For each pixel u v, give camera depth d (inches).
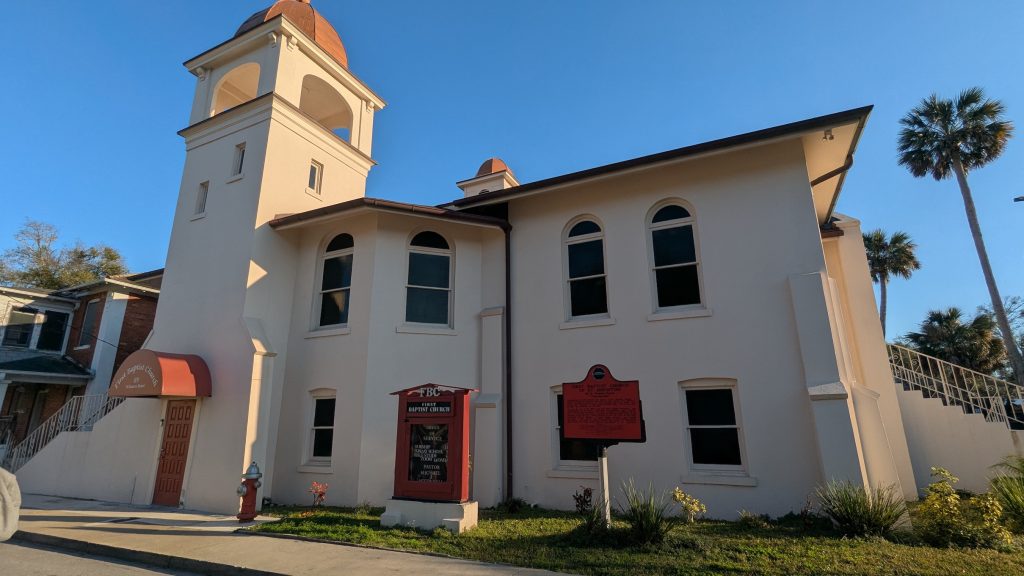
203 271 523.5
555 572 245.9
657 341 418.9
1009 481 340.8
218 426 452.1
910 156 1024.2
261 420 450.3
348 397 463.2
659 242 444.8
